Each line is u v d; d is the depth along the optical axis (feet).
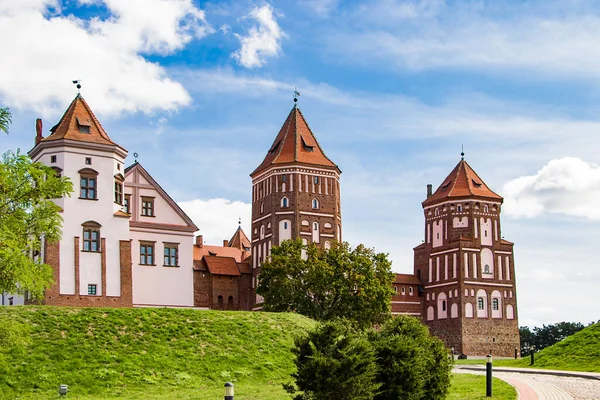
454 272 383.65
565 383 133.28
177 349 150.20
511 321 385.09
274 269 278.87
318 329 89.97
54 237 103.96
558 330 542.98
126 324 158.51
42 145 218.38
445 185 407.44
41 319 153.99
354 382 84.28
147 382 132.05
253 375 143.33
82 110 230.27
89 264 214.28
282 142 346.33
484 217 391.04
